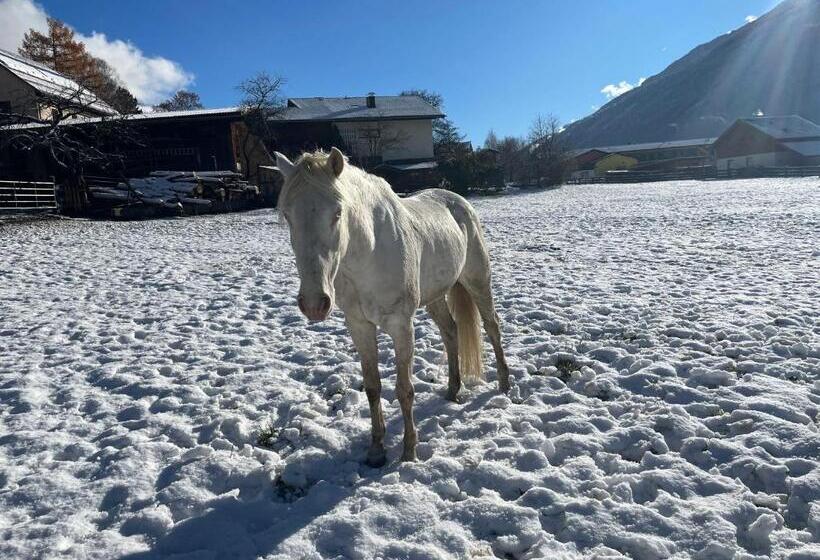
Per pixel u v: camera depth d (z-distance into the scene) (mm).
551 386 3885
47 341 5418
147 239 13992
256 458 3039
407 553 2143
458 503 2469
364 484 2725
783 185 29344
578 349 4656
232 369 4508
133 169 28016
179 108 62062
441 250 3369
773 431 2932
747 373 3836
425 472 2760
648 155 77688
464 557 2143
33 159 24500
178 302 7055
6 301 7219
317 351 4902
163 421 3498
